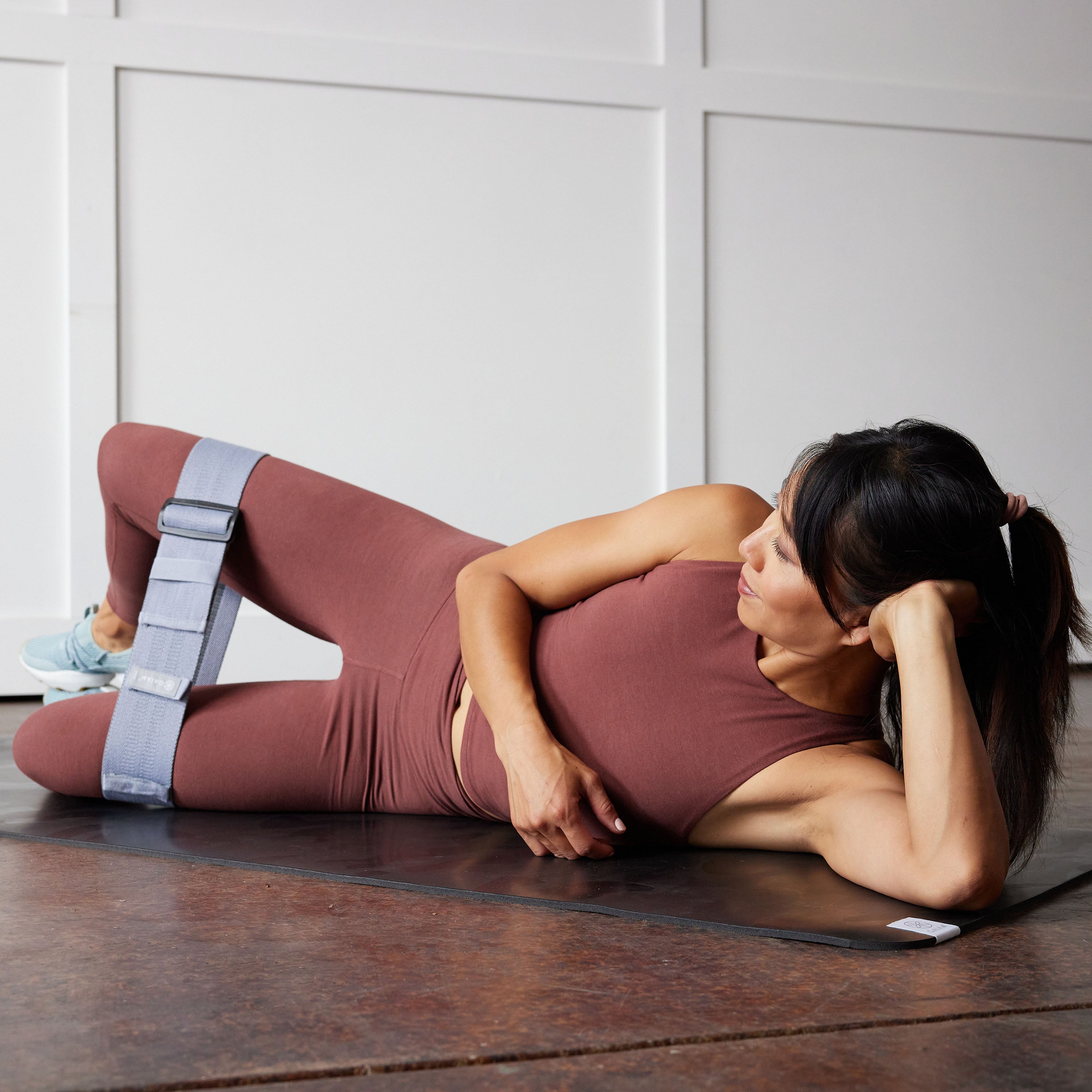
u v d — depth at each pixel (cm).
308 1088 71
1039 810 116
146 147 351
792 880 118
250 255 359
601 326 386
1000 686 113
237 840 138
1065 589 112
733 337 399
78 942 99
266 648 356
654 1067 74
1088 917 108
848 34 409
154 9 350
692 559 127
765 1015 83
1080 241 430
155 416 353
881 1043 78
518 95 376
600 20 386
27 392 342
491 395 377
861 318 411
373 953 96
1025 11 425
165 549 160
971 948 98
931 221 416
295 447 363
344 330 366
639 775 125
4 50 337
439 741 145
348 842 137
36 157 342
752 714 123
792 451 404
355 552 157
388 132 369
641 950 97
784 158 403
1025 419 426
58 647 223
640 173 389
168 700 155
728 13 399
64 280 345
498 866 125
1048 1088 71
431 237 372
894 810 112
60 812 155
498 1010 83
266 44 356
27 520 342
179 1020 81
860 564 105
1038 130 423
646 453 390
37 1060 74
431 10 372
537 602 138
